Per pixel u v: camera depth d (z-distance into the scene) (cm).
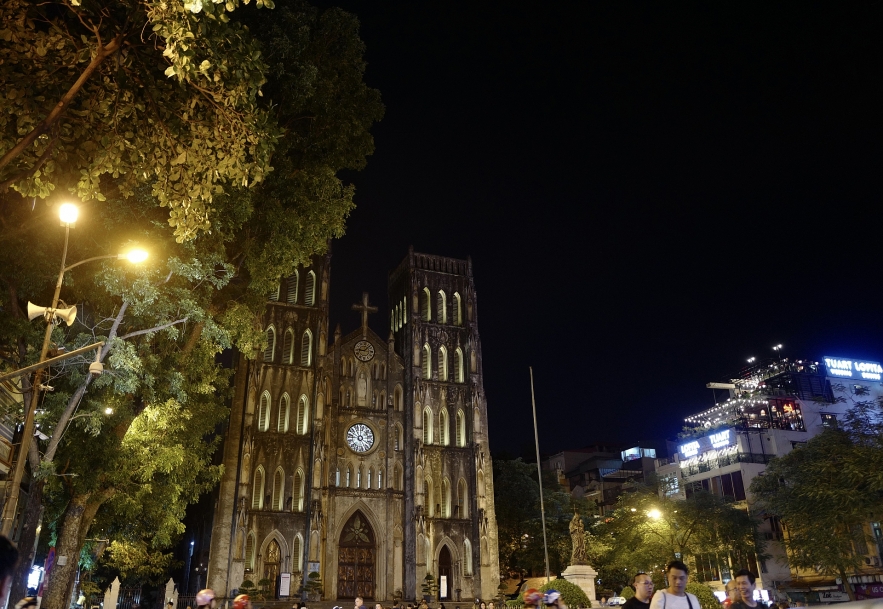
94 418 2653
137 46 1819
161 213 2744
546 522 8094
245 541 6881
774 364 8556
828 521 4841
